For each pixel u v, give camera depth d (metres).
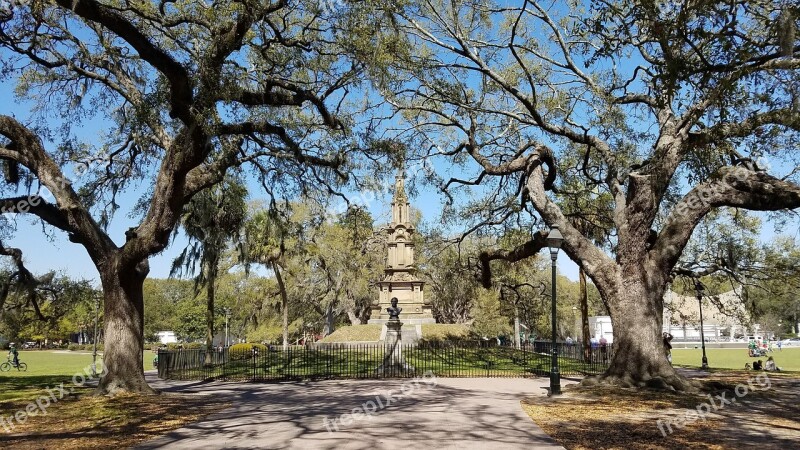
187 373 27.22
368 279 52.62
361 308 56.72
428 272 52.88
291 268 41.97
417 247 44.91
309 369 28.41
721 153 15.48
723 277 31.00
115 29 14.21
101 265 18.66
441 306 62.44
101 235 18.81
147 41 14.50
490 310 54.81
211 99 14.50
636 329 19.08
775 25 10.93
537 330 75.38
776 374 25.36
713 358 46.19
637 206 19.41
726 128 14.92
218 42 14.79
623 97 20.73
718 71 11.70
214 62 14.83
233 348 38.97
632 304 19.25
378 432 11.94
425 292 58.78
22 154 17.91
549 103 22.39
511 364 29.77
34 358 52.16
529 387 20.84
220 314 78.38
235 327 77.31
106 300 18.69
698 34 11.21
